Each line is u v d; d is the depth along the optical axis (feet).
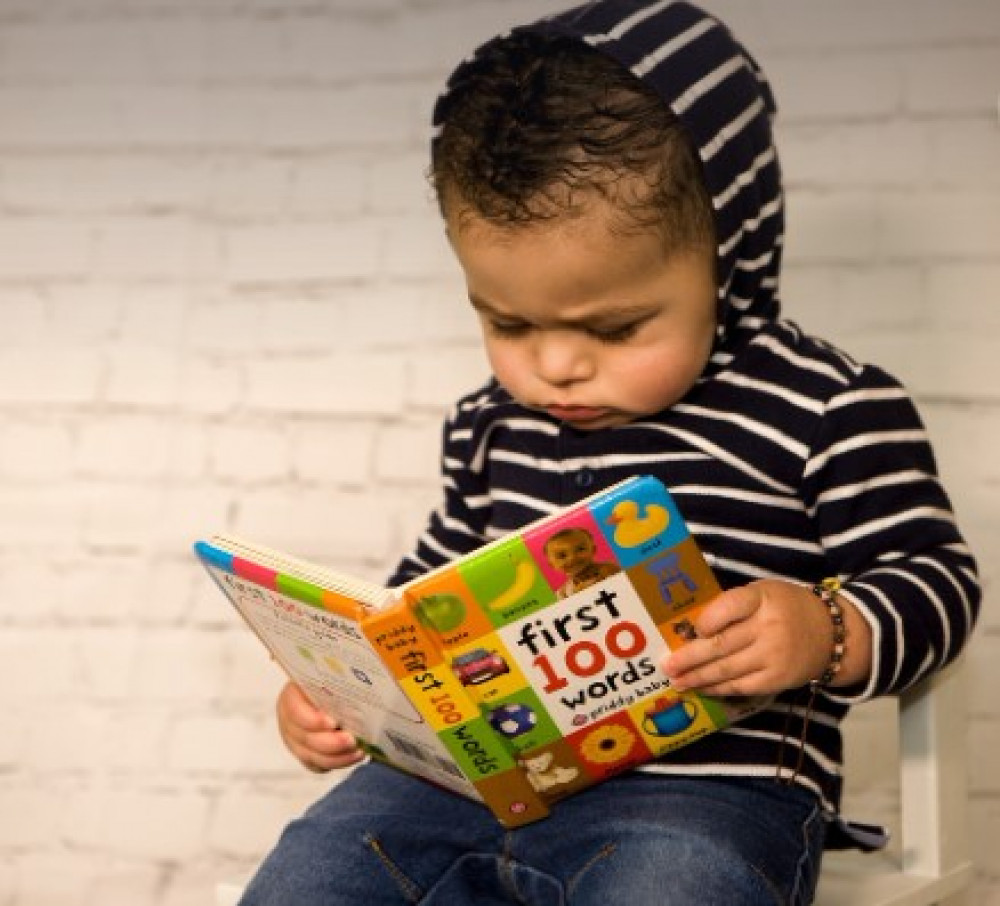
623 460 4.72
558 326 4.36
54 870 7.00
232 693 6.94
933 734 4.99
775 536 4.60
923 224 6.40
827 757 4.65
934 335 6.39
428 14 6.80
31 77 7.04
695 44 4.51
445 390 6.77
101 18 7.01
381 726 4.44
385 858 4.54
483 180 4.30
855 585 4.33
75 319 7.00
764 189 4.68
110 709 6.99
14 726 7.03
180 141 6.96
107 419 6.97
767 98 4.97
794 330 4.82
